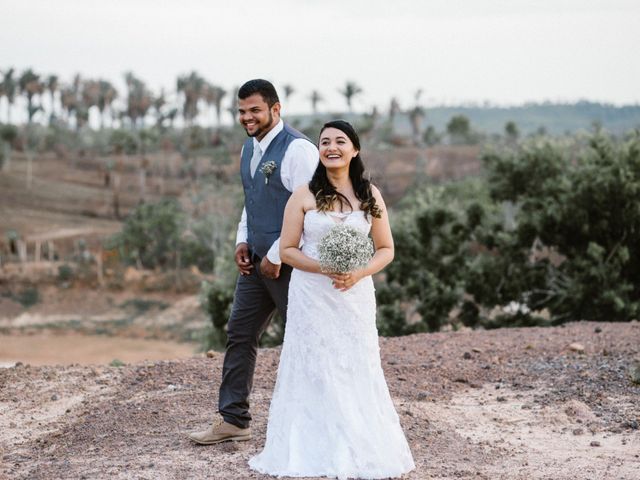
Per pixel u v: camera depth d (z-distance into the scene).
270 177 5.42
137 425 6.30
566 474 5.27
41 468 5.46
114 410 6.79
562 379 7.69
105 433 6.19
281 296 5.45
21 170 121.06
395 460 5.10
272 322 23.64
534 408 6.96
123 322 60.91
